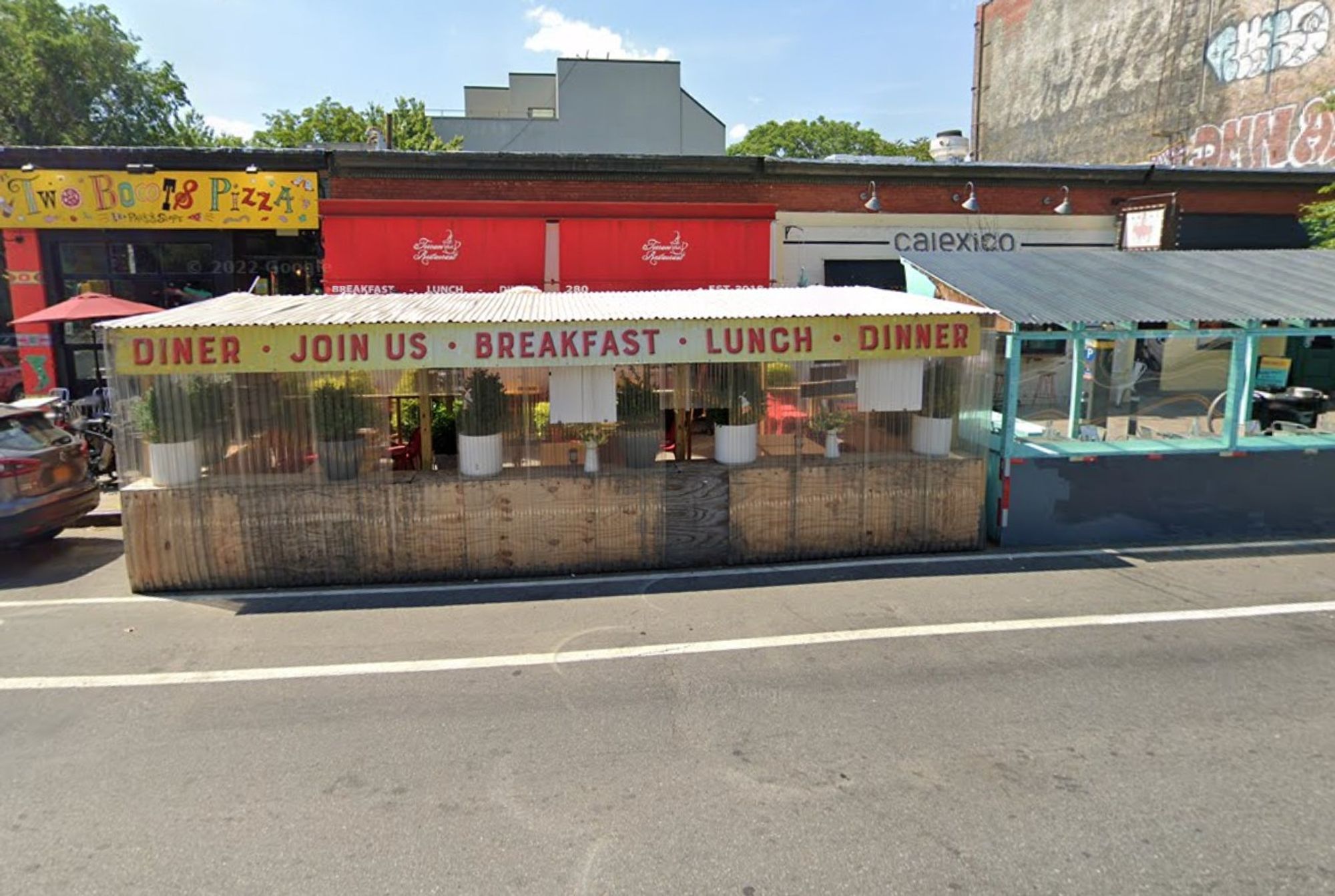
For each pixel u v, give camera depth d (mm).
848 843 3359
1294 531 8367
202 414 6699
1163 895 3027
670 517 7156
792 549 7367
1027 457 7789
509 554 7012
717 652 5352
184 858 3301
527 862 3260
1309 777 3809
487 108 43031
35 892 3098
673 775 3883
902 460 7469
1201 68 21281
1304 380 13703
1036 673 4980
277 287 13781
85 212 12969
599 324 6707
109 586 6988
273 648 5520
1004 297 8297
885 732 4273
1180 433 8641
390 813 3602
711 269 13297
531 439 7062
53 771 3982
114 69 31844
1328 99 17438
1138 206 14625
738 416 7250
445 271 12648
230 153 12836
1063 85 25594
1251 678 4895
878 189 14508
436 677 5023
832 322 7012
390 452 7254
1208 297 8477
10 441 7625
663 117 36812
